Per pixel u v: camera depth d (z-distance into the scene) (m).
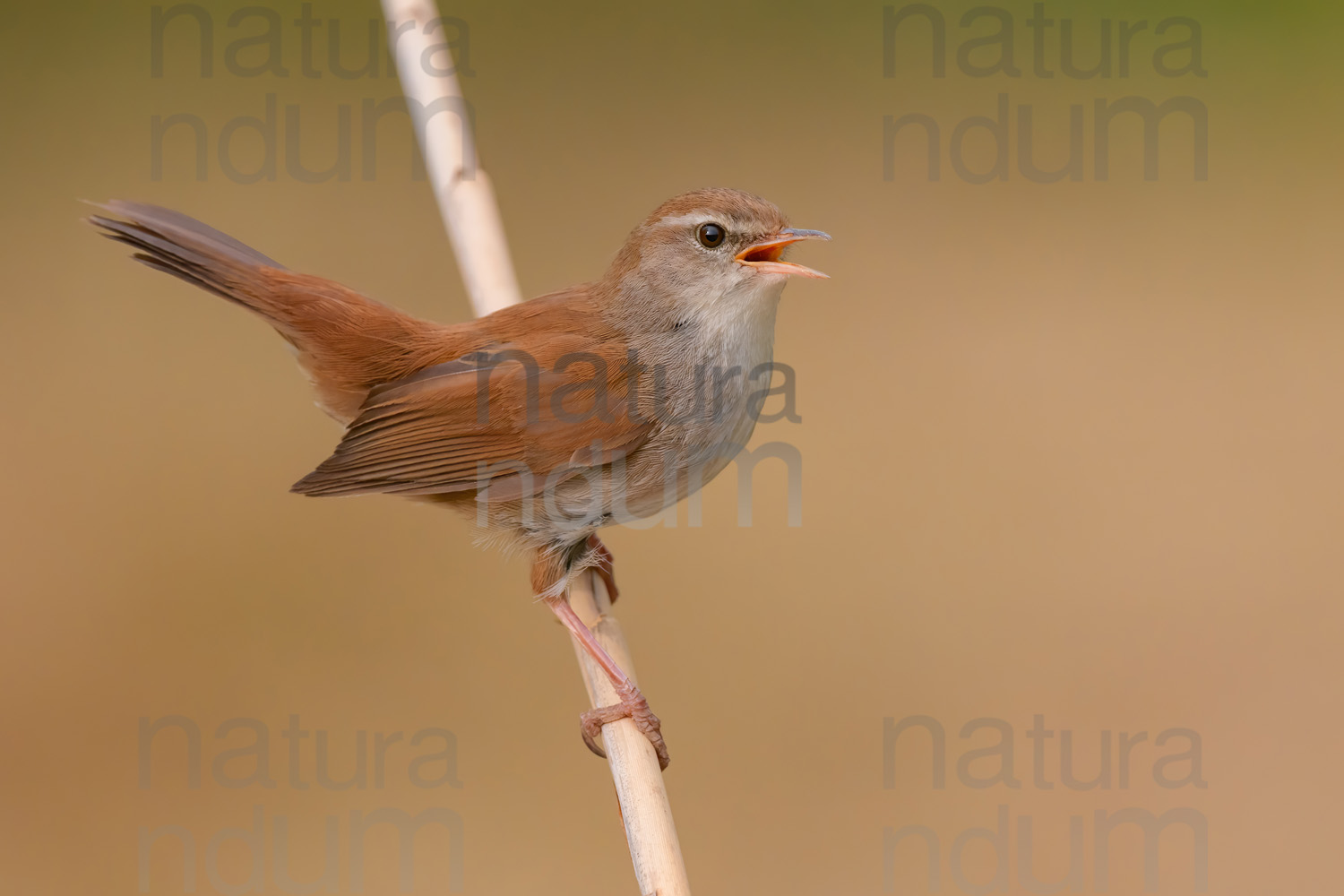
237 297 4.25
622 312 4.25
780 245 4.25
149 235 4.25
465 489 4.24
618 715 4.23
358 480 4.24
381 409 4.24
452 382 4.24
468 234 4.26
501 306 4.25
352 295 4.25
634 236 4.25
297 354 4.25
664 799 4.22
